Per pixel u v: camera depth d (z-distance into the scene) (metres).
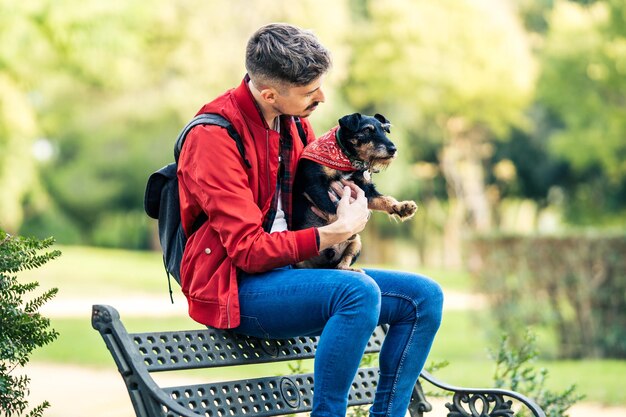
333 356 3.24
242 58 28.45
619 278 11.87
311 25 29.52
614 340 11.89
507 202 45.53
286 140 3.78
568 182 38.34
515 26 35.19
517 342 12.29
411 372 3.63
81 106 34.84
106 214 39.72
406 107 35.66
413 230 44.62
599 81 25.67
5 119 23.33
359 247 3.98
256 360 3.59
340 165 3.93
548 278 12.13
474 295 12.75
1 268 3.54
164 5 27.64
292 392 3.66
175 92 29.59
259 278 3.47
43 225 38.56
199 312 3.47
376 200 4.05
